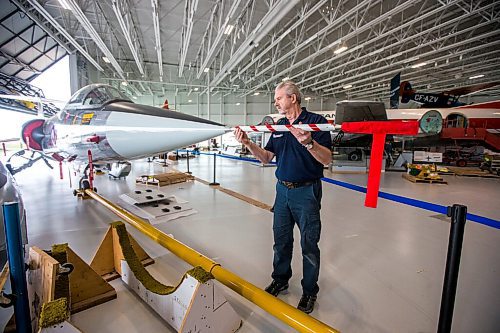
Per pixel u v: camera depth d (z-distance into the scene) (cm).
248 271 197
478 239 274
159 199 365
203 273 121
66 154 344
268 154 162
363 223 320
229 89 1859
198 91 2027
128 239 184
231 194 464
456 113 1016
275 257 166
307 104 2211
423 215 357
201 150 1645
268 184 575
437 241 264
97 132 266
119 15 692
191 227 294
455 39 1066
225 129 195
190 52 1309
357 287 178
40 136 414
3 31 861
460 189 558
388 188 564
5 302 109
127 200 357
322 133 139
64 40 1136
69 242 242
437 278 191
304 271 152
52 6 809
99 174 654
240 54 975
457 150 1068
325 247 246
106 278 178
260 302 122
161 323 139
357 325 140
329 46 915
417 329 138
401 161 976
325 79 1586
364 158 878
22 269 108
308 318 107
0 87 1018
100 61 1455
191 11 688
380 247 247
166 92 2022
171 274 189
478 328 141
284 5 633
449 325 109
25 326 112
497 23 927
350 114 789
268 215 343
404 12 846
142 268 167
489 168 888
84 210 345
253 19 894
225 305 127
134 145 248
